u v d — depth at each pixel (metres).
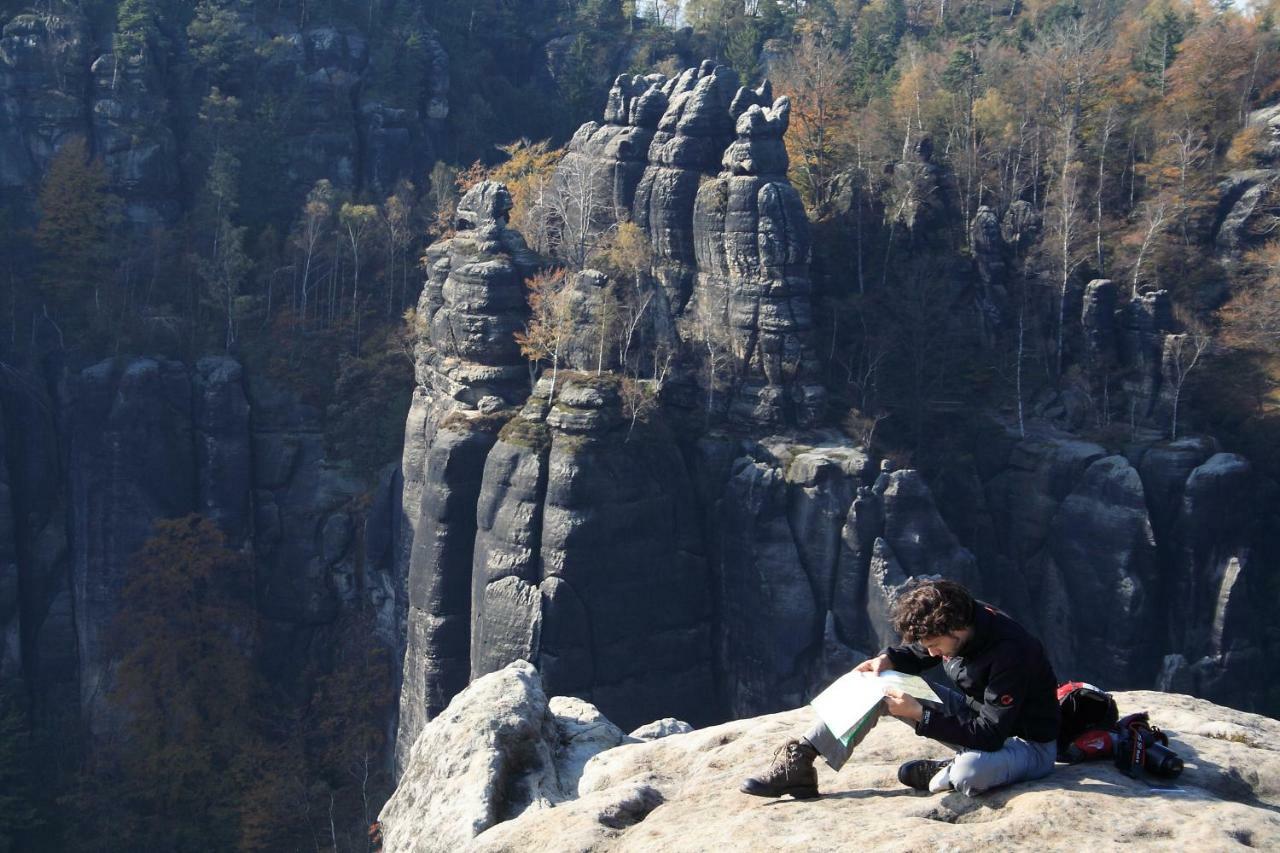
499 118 140.50
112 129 110.69
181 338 104.38
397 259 114.12
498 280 78.38
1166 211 91.19
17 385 100.50
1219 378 82.69
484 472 74.69
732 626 76.38
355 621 99.44
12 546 98.25
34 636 99.88
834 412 79.50
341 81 121.44
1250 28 112.50
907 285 84.81
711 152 82.38
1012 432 82.50
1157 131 100.56
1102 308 82.69
